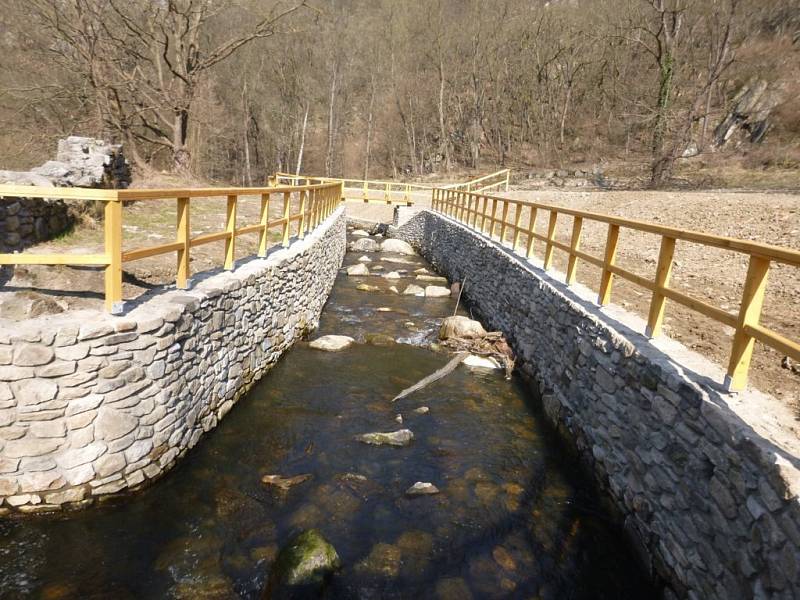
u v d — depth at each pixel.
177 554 3.95
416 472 5.24
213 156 38.50
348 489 4.89
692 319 6.33
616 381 4.75
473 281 12.25
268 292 7.21
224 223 11.84
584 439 5.41
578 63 37.62
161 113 24.19
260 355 7.02
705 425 3.31
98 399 4.09
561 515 4.67
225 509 4.48
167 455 4.73
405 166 45.81
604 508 4.75
